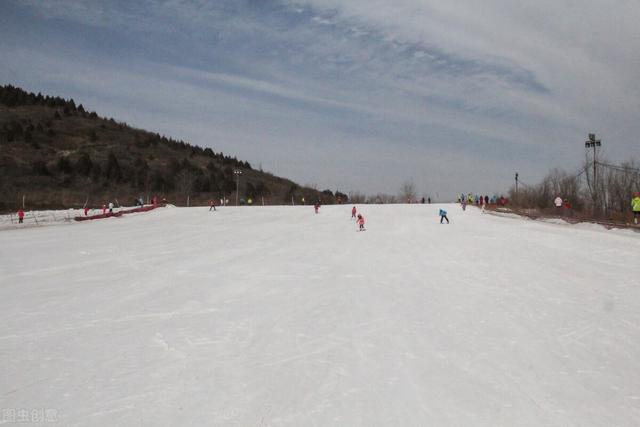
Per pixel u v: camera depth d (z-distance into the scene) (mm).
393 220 40375
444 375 8680
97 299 14672
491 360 9320
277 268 19344
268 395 8016
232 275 18031
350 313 12680
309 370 9016
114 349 10297
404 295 14469
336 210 52375
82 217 42406
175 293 15305
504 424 6984
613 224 28938
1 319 12734
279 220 42094
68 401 7922
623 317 11734
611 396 7797
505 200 57969
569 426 6906
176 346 10422
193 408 7602
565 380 8398
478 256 20969
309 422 7125
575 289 14555
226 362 9477
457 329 11188
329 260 21062
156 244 27031
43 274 18797
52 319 12641
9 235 31953
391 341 10492
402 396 7902
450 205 57719
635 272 16500
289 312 12906
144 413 7457
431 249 23594
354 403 7688
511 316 12062
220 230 34469
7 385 8578
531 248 22547
